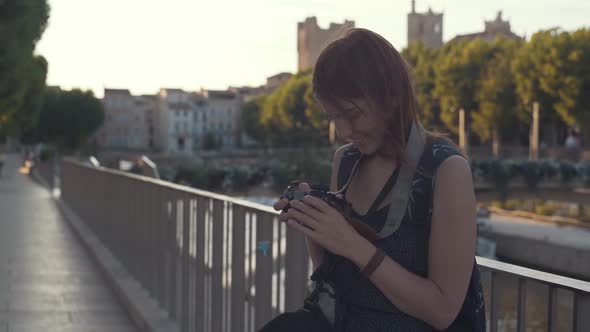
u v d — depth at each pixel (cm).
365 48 150
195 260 525
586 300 161
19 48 2761
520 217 4306
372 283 157
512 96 6844
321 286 165
